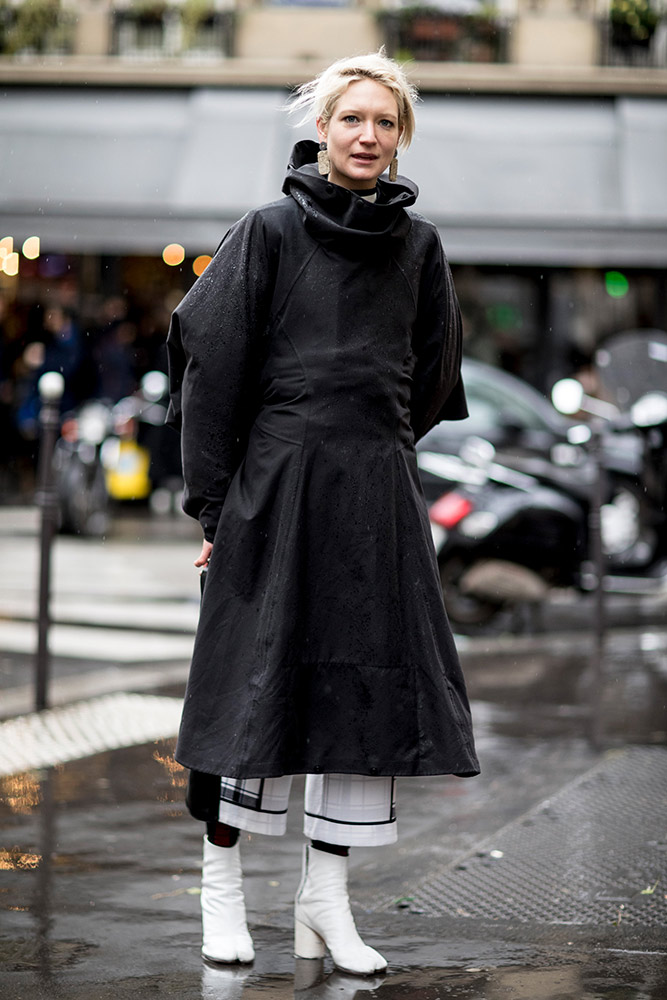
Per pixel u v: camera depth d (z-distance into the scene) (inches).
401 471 205.8
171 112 1099.3
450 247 978.1
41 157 1066.7
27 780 331.6
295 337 202.8
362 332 202.4
